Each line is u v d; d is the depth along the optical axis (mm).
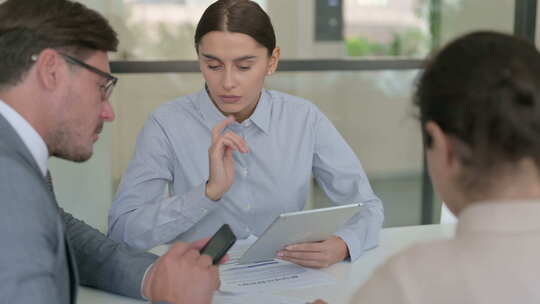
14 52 1058
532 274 705
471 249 737
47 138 1112
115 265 1460
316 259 1593
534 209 734
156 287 1256
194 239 1972
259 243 1487
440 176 810
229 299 1398
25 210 979
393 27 3871
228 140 1666
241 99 1745
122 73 3482
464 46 774
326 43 3789
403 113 3979
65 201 3379
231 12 1679
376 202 1960
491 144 733
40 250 982
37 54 1063
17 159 1015
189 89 3592
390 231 1940
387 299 743
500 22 3906
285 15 3691
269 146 1987
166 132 1955
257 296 1417
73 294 1131
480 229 746
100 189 3477
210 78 1744
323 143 2033
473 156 749
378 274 774
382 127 3975
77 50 1101
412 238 1868
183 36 3545
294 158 2010
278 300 1390
